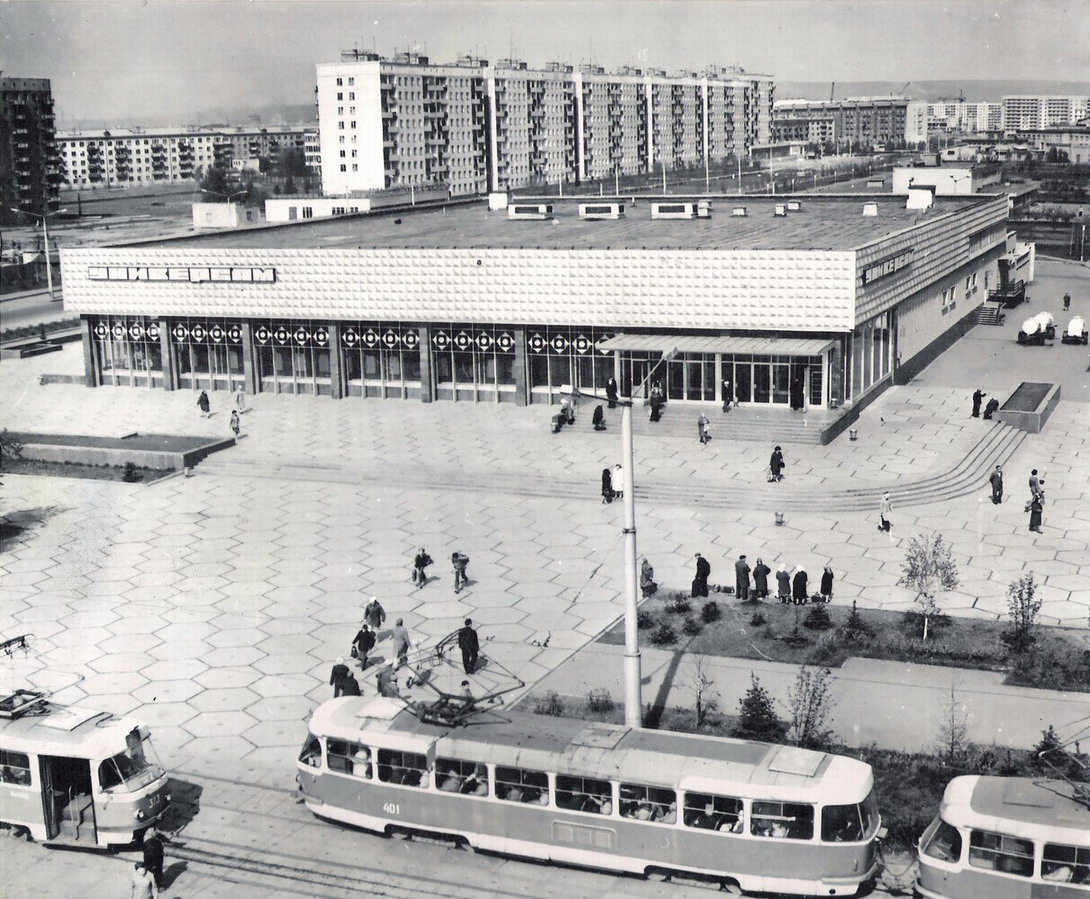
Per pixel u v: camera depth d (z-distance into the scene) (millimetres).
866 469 57406
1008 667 37156
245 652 41125
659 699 35656
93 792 29016
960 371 81312
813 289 65875
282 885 27688
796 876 26094
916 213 92250
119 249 81812
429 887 27453
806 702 33344
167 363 82750
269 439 68500
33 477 63781
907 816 28891
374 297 76250
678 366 69938
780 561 47375
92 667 40188
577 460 61812
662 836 26922
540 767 27766
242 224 115812
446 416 72812
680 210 92312
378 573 48219
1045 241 164375
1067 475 57469
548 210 97688
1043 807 25031
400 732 29344
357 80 189875
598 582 46281
